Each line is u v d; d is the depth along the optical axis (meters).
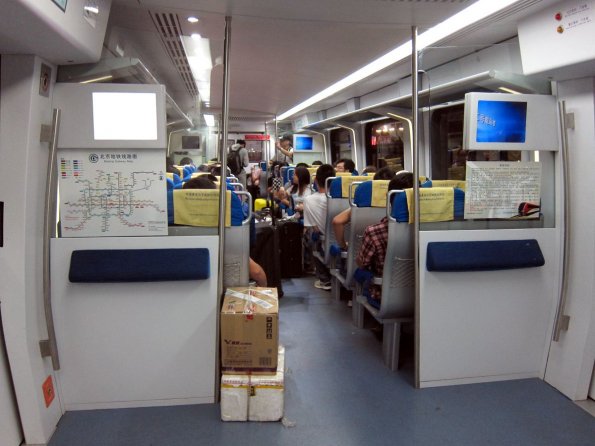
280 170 6.79
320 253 4.35
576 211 2.31
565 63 2.04
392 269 2.45
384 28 2.34
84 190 2.02
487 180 2.37
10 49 1.71
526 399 2.34
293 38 2.77
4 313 1.82
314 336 3.20
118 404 2.17
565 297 2.37
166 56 3.30
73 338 2.09
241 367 2.10
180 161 5.90
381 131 6.63
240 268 2.34
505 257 2.33
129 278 2.02
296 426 2.06
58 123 1.94
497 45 3.16
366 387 2.45
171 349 2.17
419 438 1.99
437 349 2.43
